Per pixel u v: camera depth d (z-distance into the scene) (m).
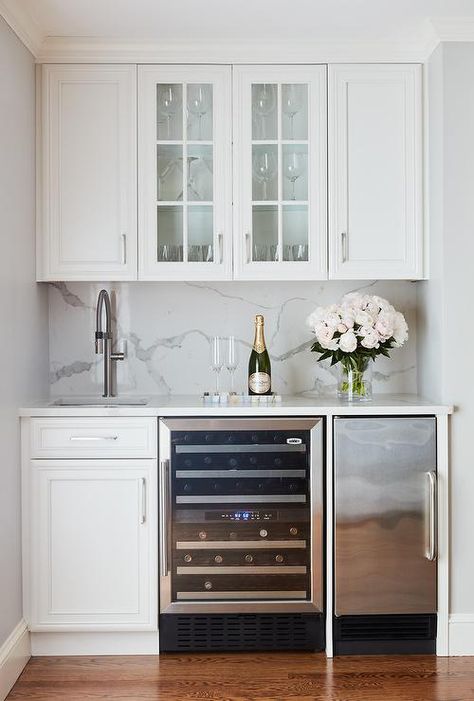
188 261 3.32
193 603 3.09
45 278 3.29
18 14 2.90
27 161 3.15
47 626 3.06
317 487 3.07
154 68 3.29
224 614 3.11
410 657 3.10
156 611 3.08
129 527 3.08
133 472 3.07
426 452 3.07
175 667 3.00
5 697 2.73
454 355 3.14
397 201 3.31
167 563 3.07
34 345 3.32
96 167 3.29
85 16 3.00
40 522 3.06
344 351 3.22
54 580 3.07
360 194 3.31
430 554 3.05
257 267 3.32
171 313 3.64
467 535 3.13
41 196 3.28
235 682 2.86
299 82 3.30
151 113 3.29
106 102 3.28
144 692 2.78
